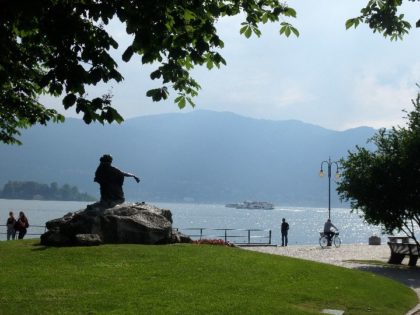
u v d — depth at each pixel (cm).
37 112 1781
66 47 785
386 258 2917
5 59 925
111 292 1170
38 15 732
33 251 1653
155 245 1847
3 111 1811
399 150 2658
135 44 795
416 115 2723
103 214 1911
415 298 1498
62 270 1391
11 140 2027
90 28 855
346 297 1302
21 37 898
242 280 1367
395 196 2644
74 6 793
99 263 1493
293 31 999
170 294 1168
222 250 1805
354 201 2844
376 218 2719
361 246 3919
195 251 1733
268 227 11600
